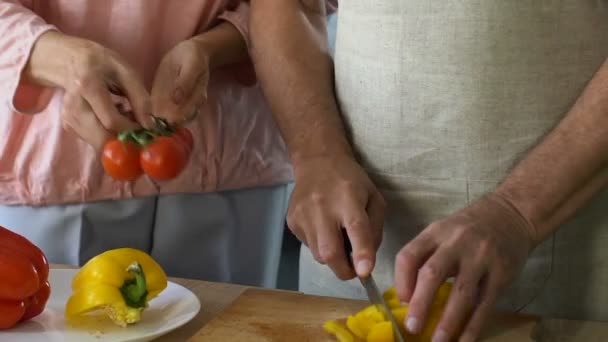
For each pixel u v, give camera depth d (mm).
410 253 843
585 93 902
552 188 880
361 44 1016
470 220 860
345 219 911
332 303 990
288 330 906
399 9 965
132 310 926
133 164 1065
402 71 977
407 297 841
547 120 951
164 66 1143
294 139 1047
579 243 999
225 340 875
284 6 1137
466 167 980
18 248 929
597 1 931
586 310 1019
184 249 1283
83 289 947
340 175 975
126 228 1241
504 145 961
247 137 1291
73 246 1224
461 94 954
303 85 1078
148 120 1068
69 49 1061
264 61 1117
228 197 1299
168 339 930
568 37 932
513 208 880
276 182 1353
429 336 879
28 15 1115
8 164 1178
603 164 887
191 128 1227
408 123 991
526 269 1004
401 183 1021
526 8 923
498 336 906
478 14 929
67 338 895
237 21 1233
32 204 1203
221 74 1266
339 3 1074
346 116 1065
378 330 854
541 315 1023
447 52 948
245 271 1362
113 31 1185
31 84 1127
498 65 938
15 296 899
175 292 1024
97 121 1059
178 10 1211
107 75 1062
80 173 1183
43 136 1165
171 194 1244
